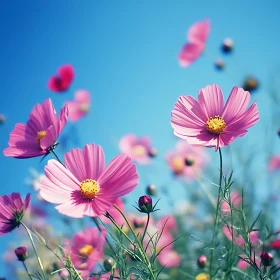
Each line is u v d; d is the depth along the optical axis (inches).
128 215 30.6
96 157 18.2
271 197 32.9
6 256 33.0
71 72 35.6
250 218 29.6
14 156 19.1
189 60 39.8
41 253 25.5
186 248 33.6
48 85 35.7
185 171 39.4
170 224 35.2
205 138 18.9
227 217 22.8
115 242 19.3
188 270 31.4
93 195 17.5
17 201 19.7
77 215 16.7
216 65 39.0
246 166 34.0
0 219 19.6
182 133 19.1
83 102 41.8
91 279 20.9
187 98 19.6
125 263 19.4
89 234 21.6
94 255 20.8
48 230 28.1
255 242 23.7
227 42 39.5
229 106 19.1
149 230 28.9
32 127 20.1
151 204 18.0
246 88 37.5
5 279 22.6
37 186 33.6
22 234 29.6
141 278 18.7
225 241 22.8
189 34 40.1
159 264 31.8
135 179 17.5
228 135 18.6
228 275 20.5
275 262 23.8
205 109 19.4
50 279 20.6
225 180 19.0
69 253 20.5
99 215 16.9
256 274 20.7
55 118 19.6
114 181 17.7
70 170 18.3
